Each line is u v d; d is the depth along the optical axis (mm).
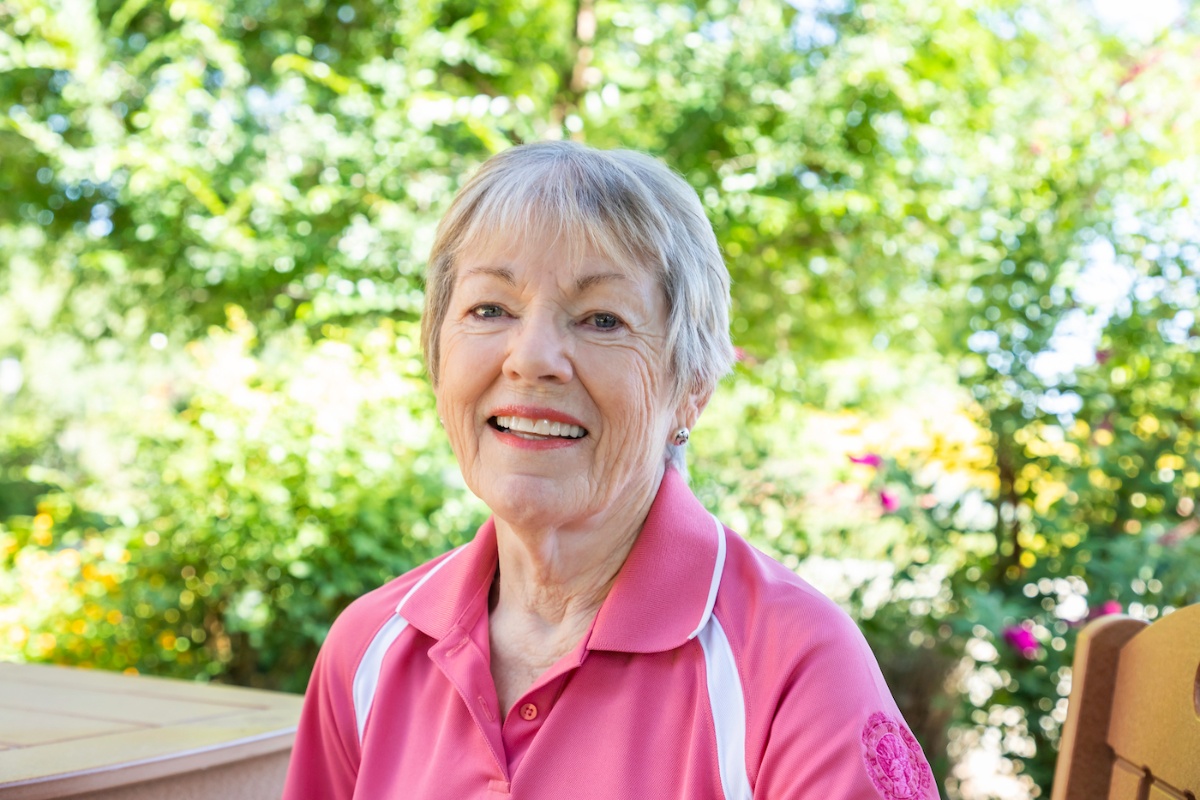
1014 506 3492
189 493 4090
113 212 6715
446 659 1262
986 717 3184
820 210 6145
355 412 4148
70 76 6121
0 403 9141
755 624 1146
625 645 1155
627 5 6160
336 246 5883
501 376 1215
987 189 4668
